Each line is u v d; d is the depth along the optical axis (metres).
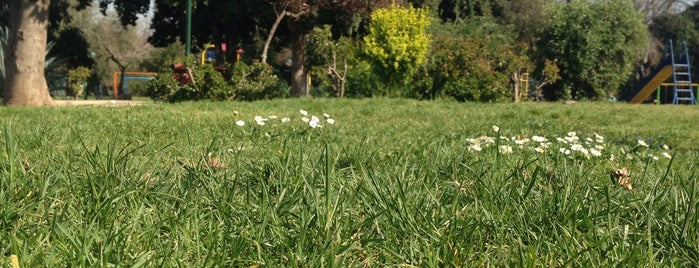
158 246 2.14
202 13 30.03
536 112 14.91
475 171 3.47
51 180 2.86
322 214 2.35
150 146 4.84
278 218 2.37
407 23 22.95
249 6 27.53
